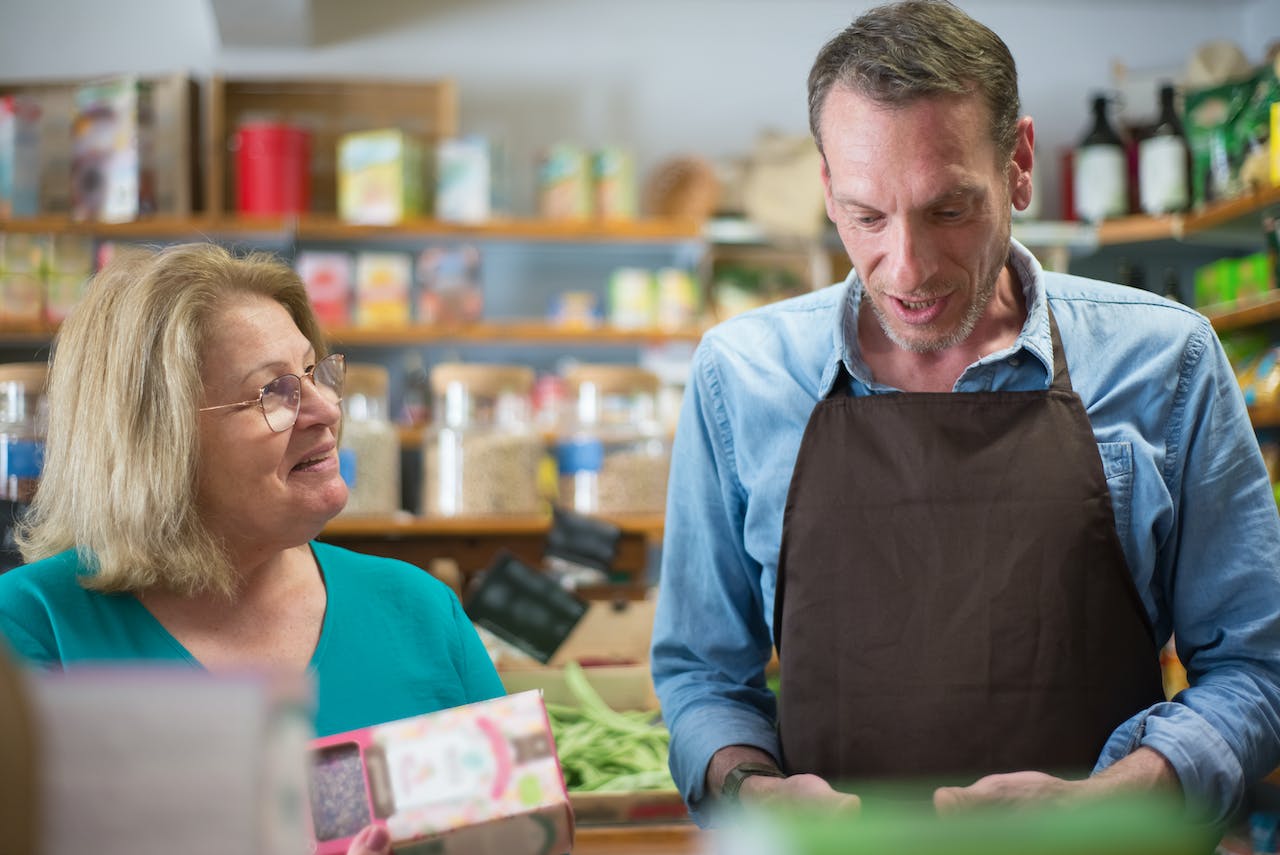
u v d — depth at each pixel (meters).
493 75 5.71
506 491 3.84
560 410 4.94
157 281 1.36
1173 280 3.99
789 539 1.51
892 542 1.47
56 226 4.91
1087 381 1.48
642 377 4.23
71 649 1.33
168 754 0.54
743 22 5.80
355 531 3.71
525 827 1.07
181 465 1.32
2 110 4.92
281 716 0.56
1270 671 1.42
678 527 1.63
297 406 1.38
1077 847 0.55
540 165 5.14
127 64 5.57
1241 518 1.45
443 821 1.06
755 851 0.57
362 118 5.29
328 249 5.30
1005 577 1.44
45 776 0.53
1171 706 1.38
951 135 1.30
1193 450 1.46
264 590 1.43
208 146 5.37
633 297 5.01
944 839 0.55
